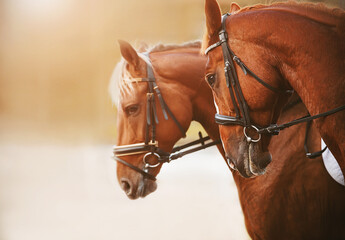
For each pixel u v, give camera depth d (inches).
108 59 1530.5
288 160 219.0
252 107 186.1
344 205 208.5
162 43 266.1
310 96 175.2
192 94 254.2
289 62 178.4
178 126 251.0
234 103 188.7
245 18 186.7
